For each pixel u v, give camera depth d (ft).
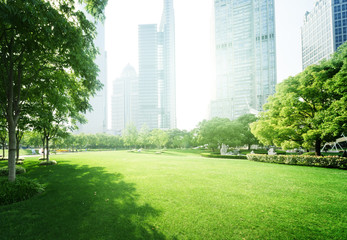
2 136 73.97
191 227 15.25
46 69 33.47
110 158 77.05
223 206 19.81
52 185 28.53
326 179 33.14
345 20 313.12
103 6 27.27
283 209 19.06
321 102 52.31
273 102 62.28
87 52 30.17
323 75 49.06
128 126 199.62
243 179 33.04
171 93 529.86
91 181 31.27
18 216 17.38
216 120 132.98
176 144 231.09
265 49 410.31
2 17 17.63
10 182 23.70
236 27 439.63
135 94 625.82
